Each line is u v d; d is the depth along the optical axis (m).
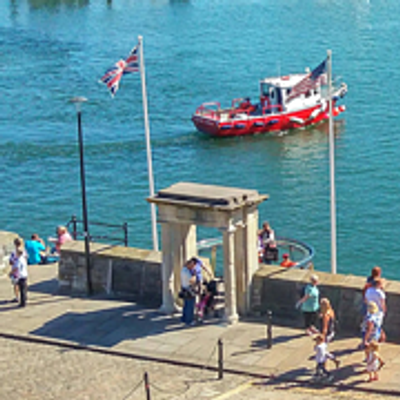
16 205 78.25
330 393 25.70
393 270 62.19
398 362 27.50
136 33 180.38
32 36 179.50
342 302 30.20
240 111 107.81
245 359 28.38
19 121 108.62
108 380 27.50
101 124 107.00
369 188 79.94
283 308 31.48
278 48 153.50
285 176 86.88
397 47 148.25
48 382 27.52
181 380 27.23
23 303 34.31
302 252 36.47
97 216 74.69
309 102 105.31
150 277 34.34
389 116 105.69
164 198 31.67
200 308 31.77
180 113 111.94
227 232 30.58
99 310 33.44
